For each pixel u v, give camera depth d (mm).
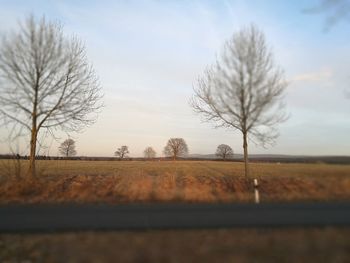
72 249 9297
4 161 24047
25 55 21266
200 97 23078
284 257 8273
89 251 9070
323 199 16109
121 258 8453
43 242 10031
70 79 22859
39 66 21469
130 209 14422
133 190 18594
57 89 22438
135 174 28438
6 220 12570
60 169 41250
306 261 8008
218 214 13086
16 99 21594
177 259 8297
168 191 18109
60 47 22047
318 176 18656
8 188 19188
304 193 17172
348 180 17172
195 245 9312
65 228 11406
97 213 13641
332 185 17312
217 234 10320
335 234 9945
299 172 21219
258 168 42219
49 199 17406
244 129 21656
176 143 104250
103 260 8383
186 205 15250
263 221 11773
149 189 18578
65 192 19219
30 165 22453
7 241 10258
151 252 8797
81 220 12438
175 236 10203
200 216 12781
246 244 9273
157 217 12727
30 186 19703
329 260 8023
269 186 19875
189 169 46000
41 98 21953
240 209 14023
